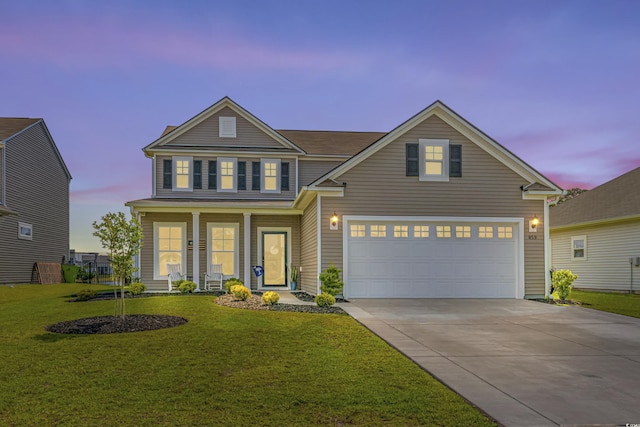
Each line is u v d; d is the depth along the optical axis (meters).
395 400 5.14
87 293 14.11
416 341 8.28
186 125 20.23
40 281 23.55
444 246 14.91
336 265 14.41
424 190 14.88
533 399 5.25
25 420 4.49
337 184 14.45
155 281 18.00
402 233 14.81
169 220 18.31
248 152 20.25
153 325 9.11
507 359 7.08
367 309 12.10
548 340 8.53
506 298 14.91
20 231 22.33
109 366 6.31
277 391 5.39
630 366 6.75
